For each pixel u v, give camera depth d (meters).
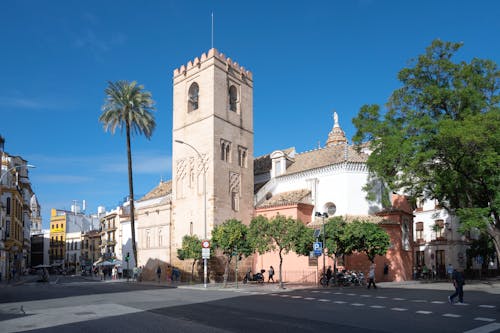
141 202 63.69
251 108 51.34
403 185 34.59
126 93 48.91
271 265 45.44
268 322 15.82
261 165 54.69
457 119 33.50
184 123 49.31
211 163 44.91
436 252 54.97
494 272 53.56
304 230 34.59
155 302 23.69
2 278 58.22
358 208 43.53
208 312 18.86
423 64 34.72
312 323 15.58
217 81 46.59
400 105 35.09
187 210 47.59
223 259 43.94
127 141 49.56
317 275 41.38
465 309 19.55
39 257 132.62
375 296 26.06
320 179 45.66
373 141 34.53
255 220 35.50
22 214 77.69
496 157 29.11
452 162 32.38
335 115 75.12
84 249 115.69
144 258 55.25
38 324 16.12
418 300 23.48
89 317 17.83
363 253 41.03
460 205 36.88
